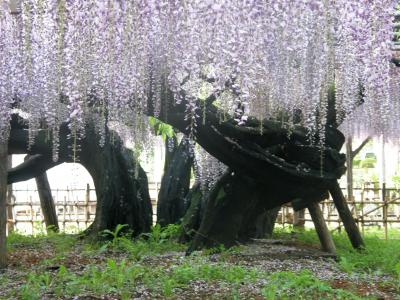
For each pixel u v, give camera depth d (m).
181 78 4.77
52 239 9.34
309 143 6.88
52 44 4.46
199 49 4.00
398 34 5.12
